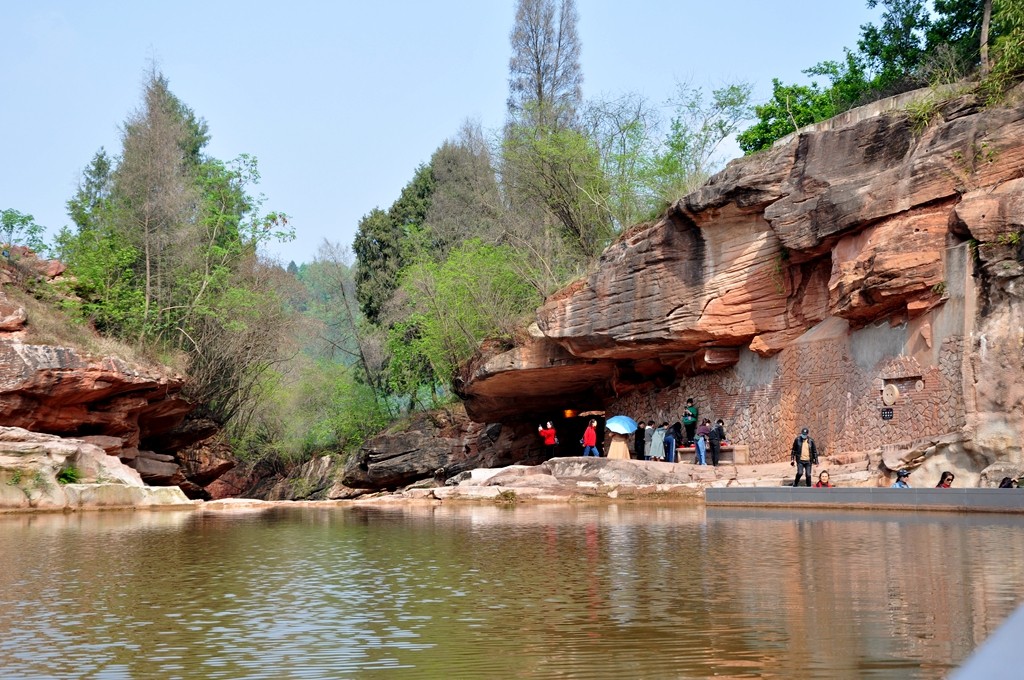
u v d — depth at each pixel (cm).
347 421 5738
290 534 1925
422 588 1188
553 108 5150
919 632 883
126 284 4219
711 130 4278
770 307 3033
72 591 1195
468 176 6253
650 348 3384
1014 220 2233
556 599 1090
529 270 4853
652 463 2848
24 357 3334
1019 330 2191
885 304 2509
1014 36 2439
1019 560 1310
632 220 4388
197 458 4981
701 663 787
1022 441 2162
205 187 4691
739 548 1508
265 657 836
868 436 2597
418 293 5025
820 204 2688
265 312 4572
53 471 2797
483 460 4841
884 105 2727
